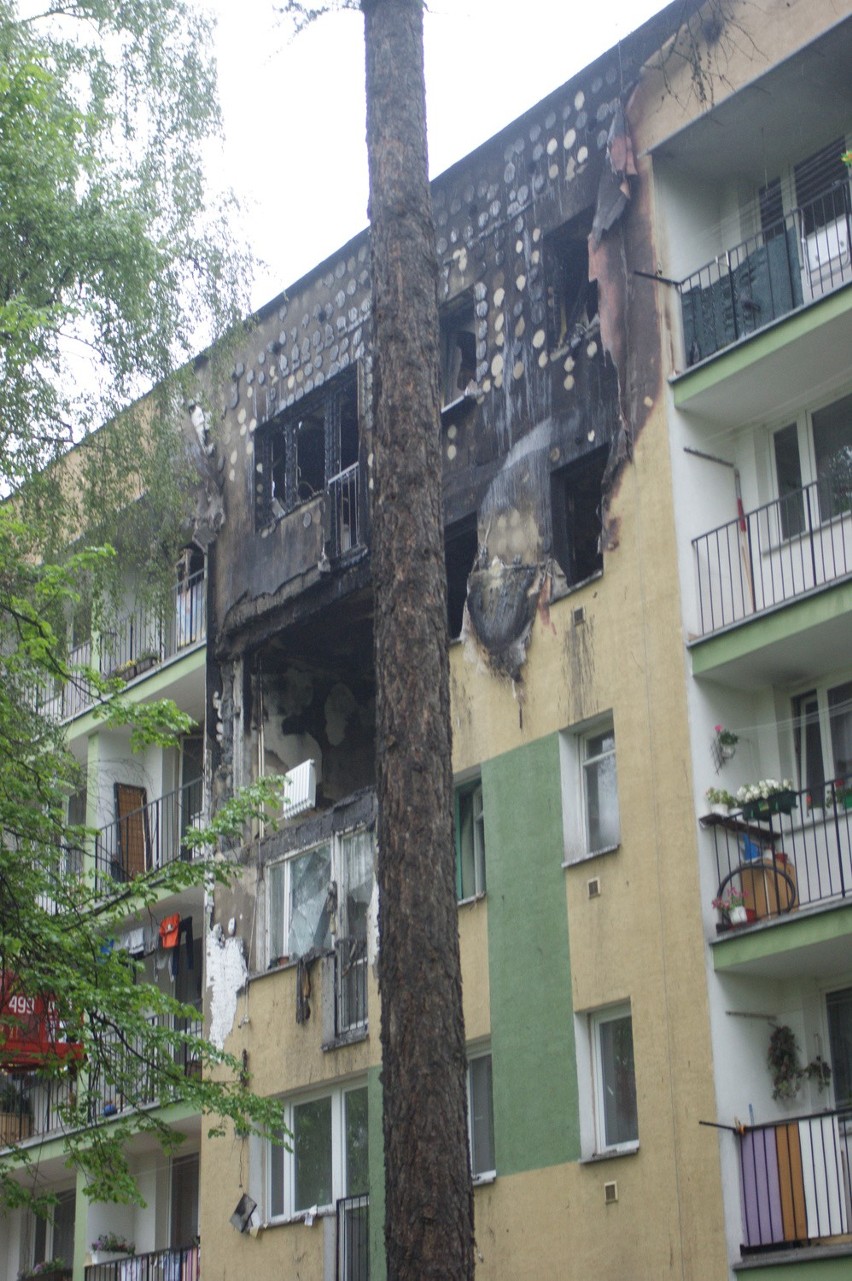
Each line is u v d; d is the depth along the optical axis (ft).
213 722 87.25
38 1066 65.92
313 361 85.10
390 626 40.65
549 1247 61.00
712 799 59.93
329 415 83.41
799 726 62.34
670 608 62.80
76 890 62.28
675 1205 56.90
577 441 68.74
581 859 63.93
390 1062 37.47
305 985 76.95
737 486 65.36
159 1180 92.73
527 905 65.77
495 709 69.41
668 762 61.41
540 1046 63.62
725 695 62.18
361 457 80.69
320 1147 74.79
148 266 70.23
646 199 67.46
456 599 77.46
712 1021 57.47
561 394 70.08
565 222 71.67
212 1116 80.59
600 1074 62.13
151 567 77.46
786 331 61.05
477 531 72.69
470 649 71.31
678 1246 56.39
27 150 67.36
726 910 58.59
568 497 70.03
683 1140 57.21
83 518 77.20
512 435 72.02
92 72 74.74
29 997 62.34
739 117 65.62
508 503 71.31
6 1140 96.53
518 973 65.36
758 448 65.31
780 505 64.39
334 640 86.28
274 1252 74.69
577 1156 60.95
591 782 65.92
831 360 61.62
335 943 76.07
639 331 66.54
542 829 66.03
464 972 67.72
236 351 83.87
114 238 69.00
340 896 77.00
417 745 39.58
